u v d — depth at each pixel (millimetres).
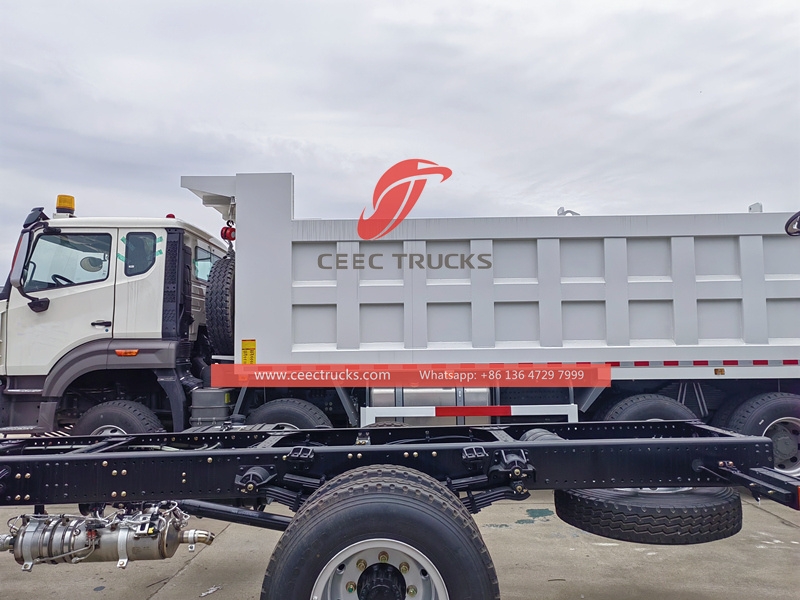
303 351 4496
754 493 2459
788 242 4602
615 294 4520
